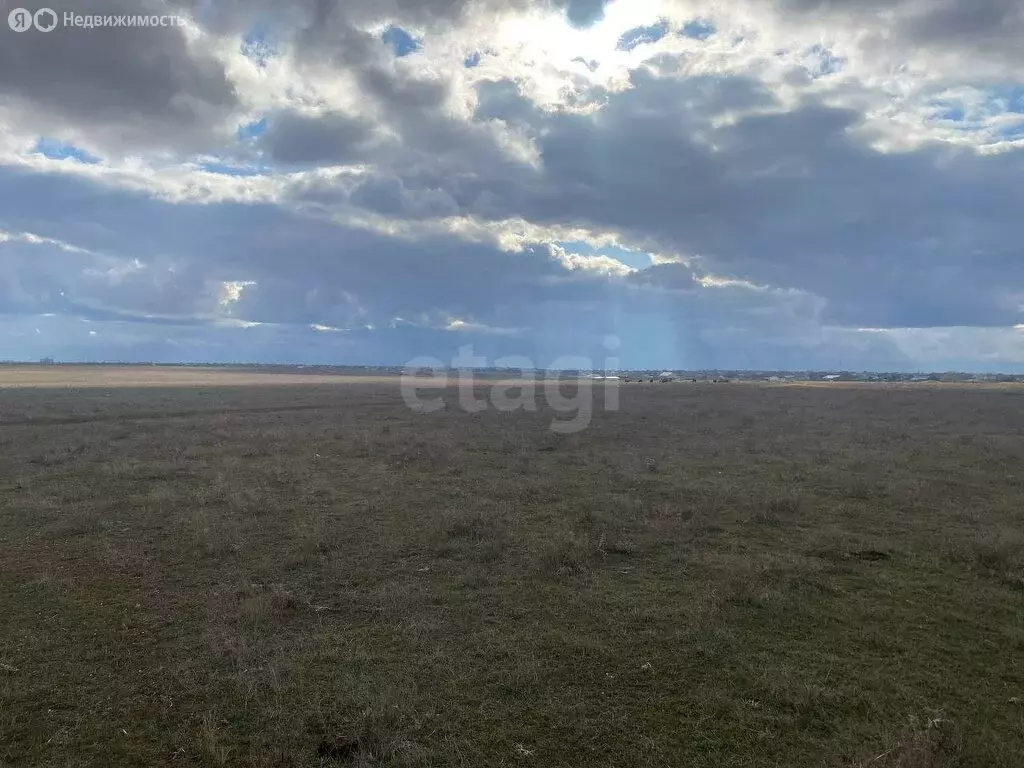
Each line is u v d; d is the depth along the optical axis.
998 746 4.51
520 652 5.84
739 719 4.84
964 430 24.73
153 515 10.76
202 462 16.11
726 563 8.38
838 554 8.87
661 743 4.55
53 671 5.50
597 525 10.19
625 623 6.51
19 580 7.73
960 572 8.23
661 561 8.56
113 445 19.06
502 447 19.08
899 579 7.94
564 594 7.30
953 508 11.55
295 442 19.98
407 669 5.54
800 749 4.50
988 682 5.46
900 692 5.25
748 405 38.94
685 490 13.07
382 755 4.38
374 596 7.21
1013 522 10.65
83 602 7.06
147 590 7.43
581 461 16.75
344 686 5.23
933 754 4.21
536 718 4.84
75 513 10.70
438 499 12.12
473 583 7.60
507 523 10.23
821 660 5.79
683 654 5.85
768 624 6.56
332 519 10.59
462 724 4.75
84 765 4.27
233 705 4.98
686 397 46.69
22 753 4.39
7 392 44.56
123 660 5.71
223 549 8.80
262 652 5.80
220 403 37.81
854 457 17.38
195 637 6.17
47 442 19.67
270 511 11.08
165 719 4.80
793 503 11.59
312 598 7.21
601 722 4.80
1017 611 6.95
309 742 4.52
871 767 4.14
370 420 28.52
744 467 15.89
